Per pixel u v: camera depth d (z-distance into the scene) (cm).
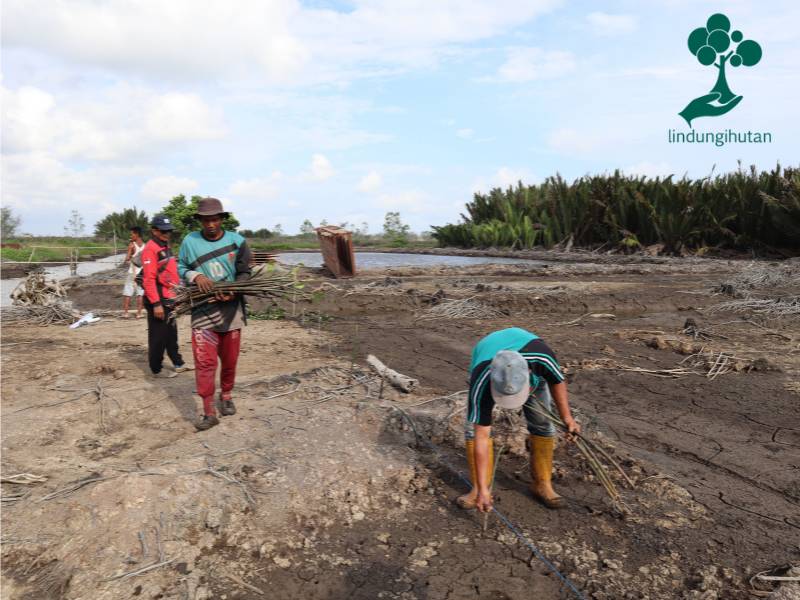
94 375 628
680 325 966
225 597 293
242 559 323
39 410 512
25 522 342
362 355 747
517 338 338
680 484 396
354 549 333
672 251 2764
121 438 469
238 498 368
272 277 498
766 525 347
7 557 318
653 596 289
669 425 505
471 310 1103
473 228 3972
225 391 495
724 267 2016
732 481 402
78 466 413
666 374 664
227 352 482
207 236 480
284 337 866
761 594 285
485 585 301
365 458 423
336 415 489
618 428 498
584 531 347
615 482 400
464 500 371
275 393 552
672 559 317
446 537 344
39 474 400
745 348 783
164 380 605
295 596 295
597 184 3138
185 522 345
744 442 468
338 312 1148
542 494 374
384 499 382
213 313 467
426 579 307
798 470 417
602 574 306
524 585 301
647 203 2802
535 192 3925
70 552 319
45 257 2888
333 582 305
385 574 311
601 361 704
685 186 2700
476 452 315
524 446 447
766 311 1045
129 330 912
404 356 751
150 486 367
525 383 296
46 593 296
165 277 599
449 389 592
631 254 2841
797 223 2369
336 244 1731
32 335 866
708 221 2680
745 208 2592
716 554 319
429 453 437
